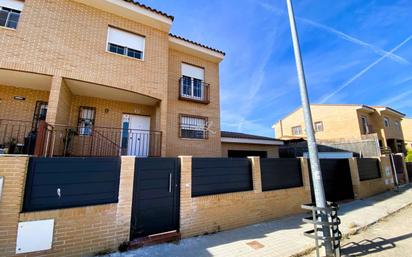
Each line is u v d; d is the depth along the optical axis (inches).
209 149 410.0
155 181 188.9
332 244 153.9
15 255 129.3
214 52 436.5
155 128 351.9
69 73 261.3
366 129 810.2
